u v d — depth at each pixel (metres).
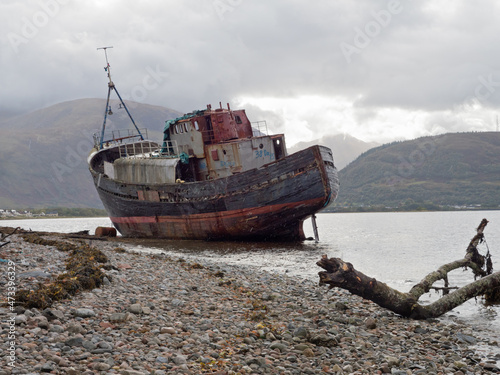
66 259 16.38
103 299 11.12
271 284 17.88
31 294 9.65
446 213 185.75
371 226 82.69
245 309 12.36
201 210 35.47
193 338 8.77
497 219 115.44
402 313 13.20
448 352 10.02
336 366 8.01
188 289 14.21
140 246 34.31
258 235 35.31
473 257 17.48
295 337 9.80
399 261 29.64
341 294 16.58
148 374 6.56
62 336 7.70
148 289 13.29
